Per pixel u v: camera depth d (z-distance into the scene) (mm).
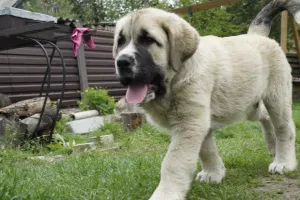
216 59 1126
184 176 962
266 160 1562
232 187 1117
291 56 5199
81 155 1730
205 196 1025
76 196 993
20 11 1984
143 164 1434
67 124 2545
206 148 1228
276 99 1340
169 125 1074
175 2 4176
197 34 1035
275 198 1010
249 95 1237
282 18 3490
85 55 3434
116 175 1229
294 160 1383
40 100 2205
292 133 1379
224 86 1145
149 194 1036
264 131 1512
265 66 1296
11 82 2830
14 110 2113
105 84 3631
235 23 5484
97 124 2691
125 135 2490
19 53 2879
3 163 1557
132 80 984
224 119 1207
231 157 1572
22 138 2025
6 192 903
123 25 1048
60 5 9617
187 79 1007
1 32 1861
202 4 2646
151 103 1064
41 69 3045
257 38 1328
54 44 2014
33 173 1314
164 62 1021
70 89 3283
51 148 2047
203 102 1021
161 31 1013
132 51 986
